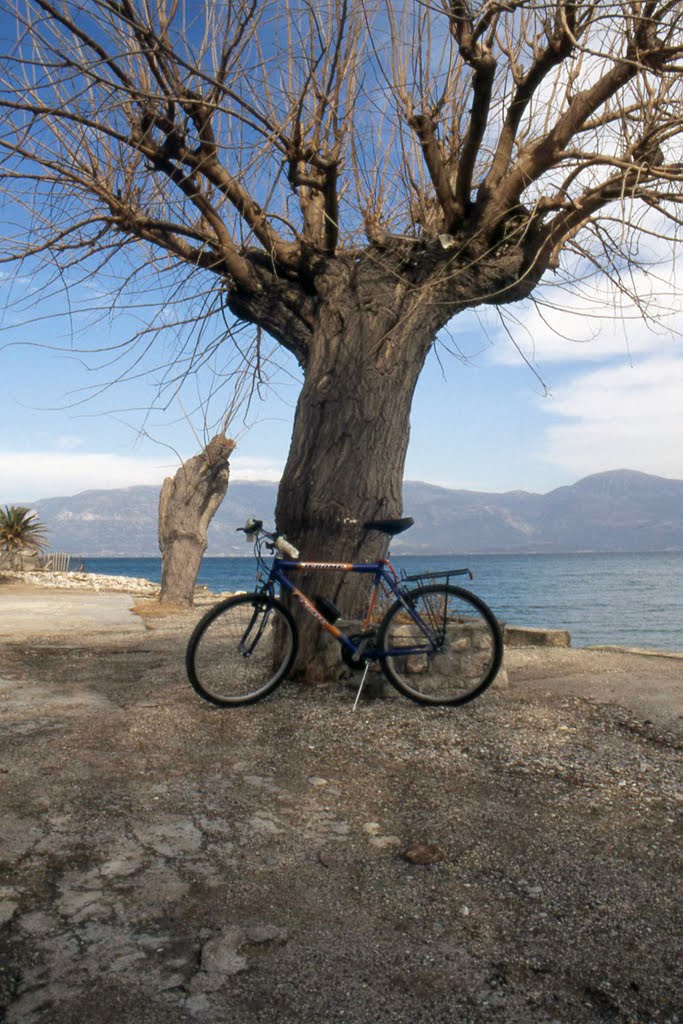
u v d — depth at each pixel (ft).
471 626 17.87
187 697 18.83
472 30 16.01
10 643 30.48
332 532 19.17
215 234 21.22
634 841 10.55
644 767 13.43
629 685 19.77
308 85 16.72
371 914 8.68
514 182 19.20
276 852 10.22
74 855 9.95
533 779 12.87
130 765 13.55
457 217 19.97
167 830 10.80
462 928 8.40
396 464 19.86
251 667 18.11
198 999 7.06
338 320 19.76
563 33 16.05
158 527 54.49
